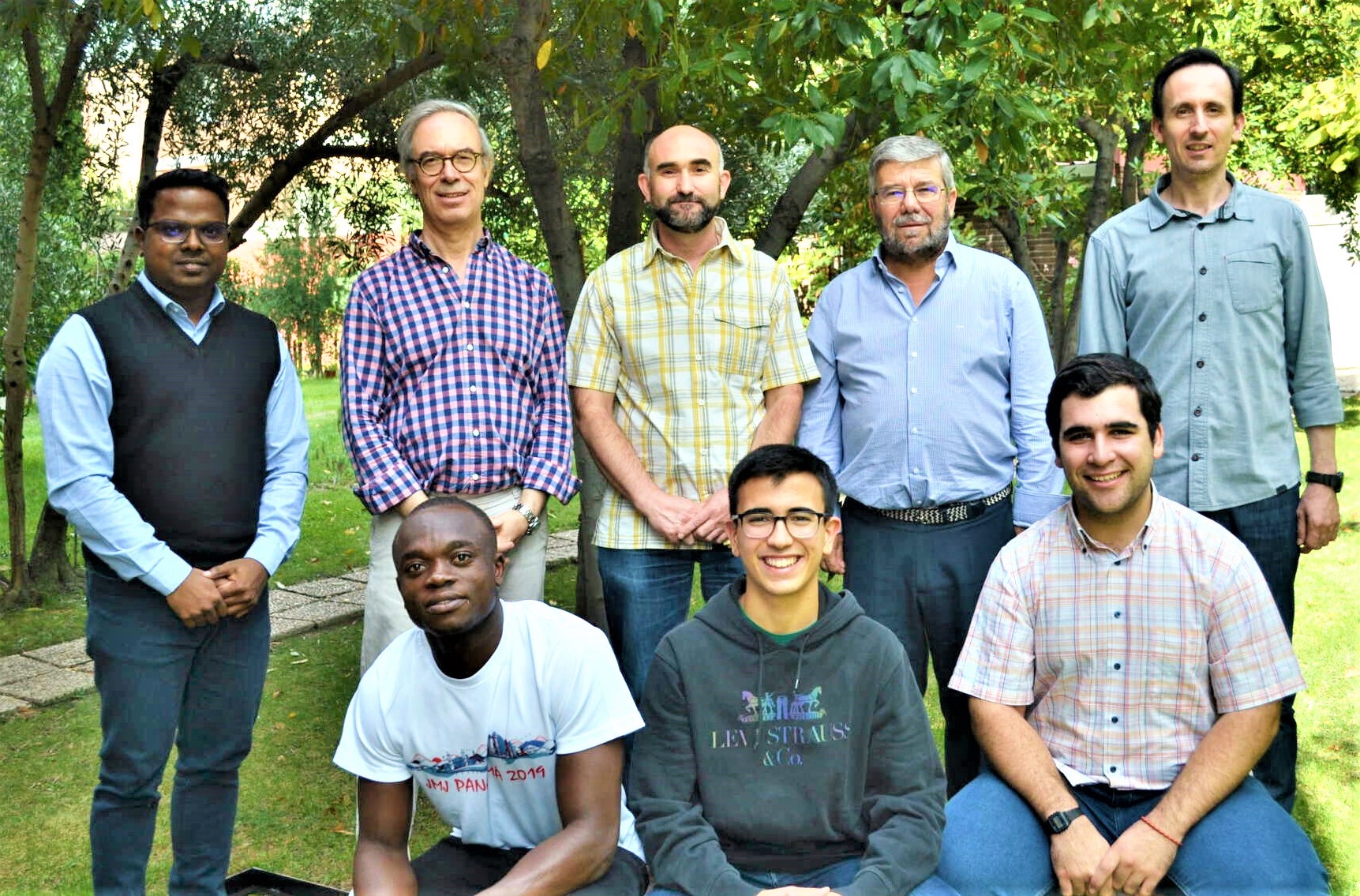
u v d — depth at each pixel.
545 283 3.26
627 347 3.21
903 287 3.11
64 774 4.12
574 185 6.56
